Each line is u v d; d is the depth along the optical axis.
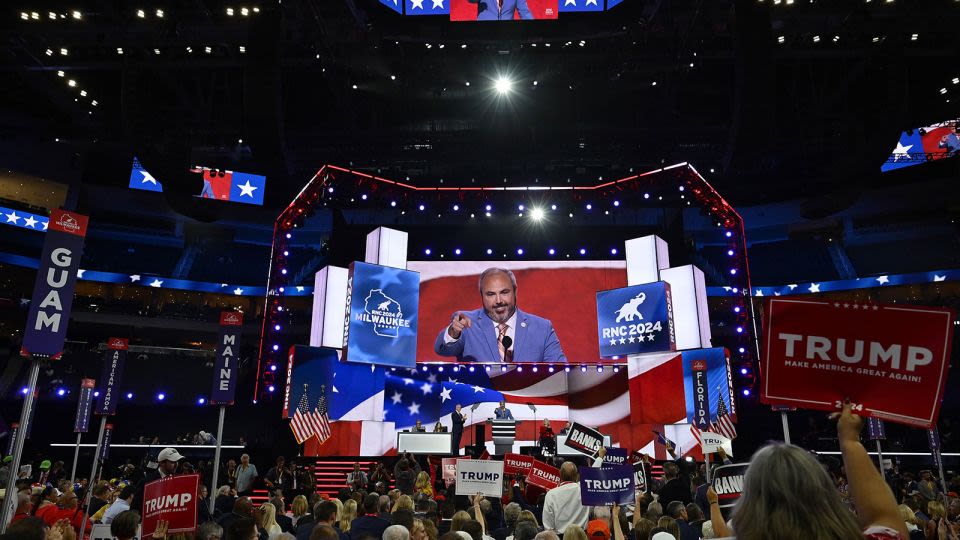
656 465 27.02
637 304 28.78
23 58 37.28
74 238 9.26
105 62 37.31
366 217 43.59
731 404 26.91
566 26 35.47
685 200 36.09
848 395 3.22
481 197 32.31
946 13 33.16
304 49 36.28
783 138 38.88
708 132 39.22
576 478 8.84
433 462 24.95
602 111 42.97
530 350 29.75
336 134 40.34
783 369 3.35
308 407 26.17
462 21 35.38
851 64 39.94
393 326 27.92
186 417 42.12
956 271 39.91
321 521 7.39
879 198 43.44
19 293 42.72
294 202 30.75
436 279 30.67
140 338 44.12
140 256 48.50
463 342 29.84
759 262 49.78
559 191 32.25
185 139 39.00
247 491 20.23
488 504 9.84
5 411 37.53
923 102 42.06
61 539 6.23
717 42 36.31
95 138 42.50
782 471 2.01
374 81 40.00
